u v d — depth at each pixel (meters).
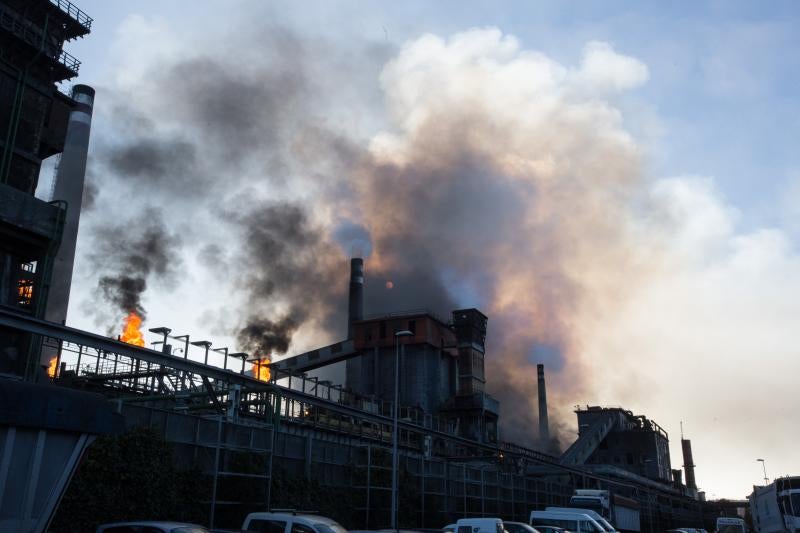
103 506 25.52
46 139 53.16
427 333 115.75
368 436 58.94
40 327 31.69
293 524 20.70
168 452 28.98
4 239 45.66
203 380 41.41
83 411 13.90
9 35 49.66
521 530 31.95
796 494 36.97
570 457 133.25
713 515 184.12
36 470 13.02
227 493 33.19
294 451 39.38
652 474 163.38
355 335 121.62
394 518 38.12
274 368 48.91
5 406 12.40
